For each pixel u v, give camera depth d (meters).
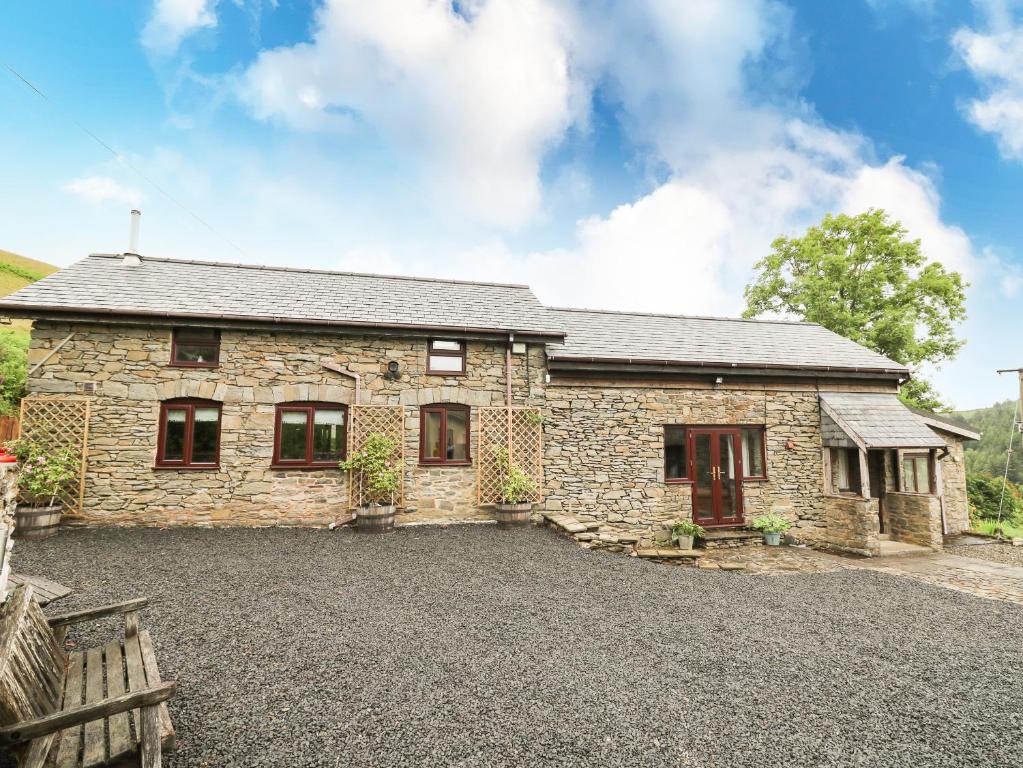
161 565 5.91
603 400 9.78
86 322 7.87
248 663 3.55
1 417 8.02
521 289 11.71
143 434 8.00
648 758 2.63
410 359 9.14
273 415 8.52
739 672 3.78
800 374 10.76
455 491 9.10
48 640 2.67
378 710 2.99
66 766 2.03
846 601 5.92
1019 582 7.46
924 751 2.82
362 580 5.67
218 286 9.23
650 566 7.04
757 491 10.37
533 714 3.02
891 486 11.20
